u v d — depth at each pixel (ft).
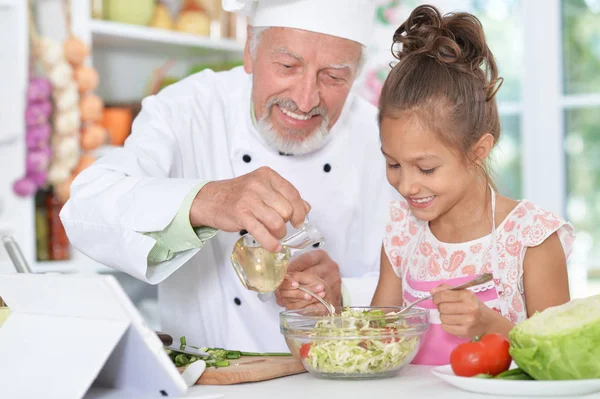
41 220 9.44
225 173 6.55
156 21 10.52
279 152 6.49
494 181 5.79
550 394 3.64
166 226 4.74
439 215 5.26
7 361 3.78
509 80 13.17
